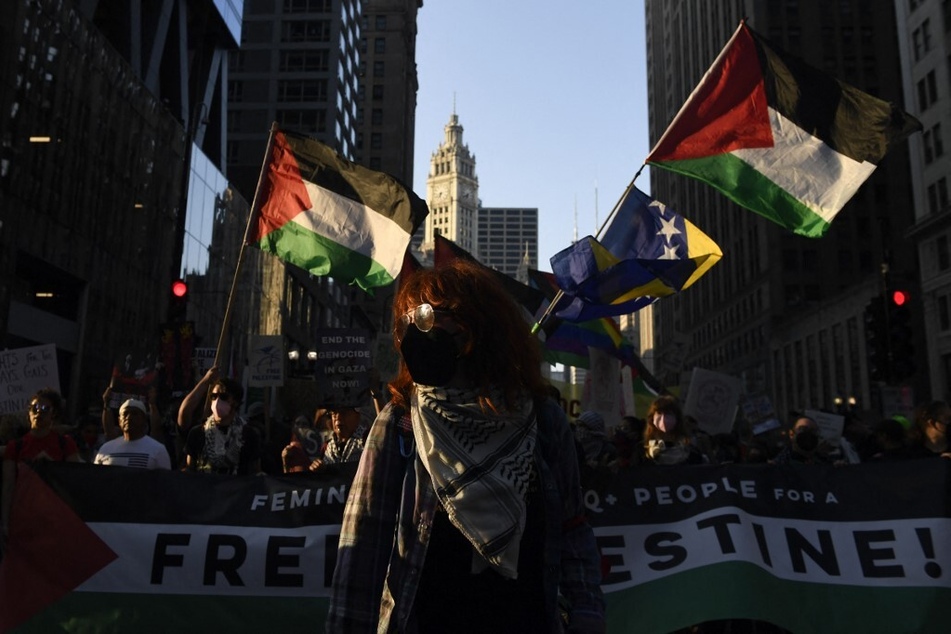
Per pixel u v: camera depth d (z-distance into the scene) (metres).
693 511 5.33
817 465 5.41
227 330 7.15
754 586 5.16
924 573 5.12
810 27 81.81
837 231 78.75
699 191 101.50
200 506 5.11
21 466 5.09
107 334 32.50
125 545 5.02
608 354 11.22
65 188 28.94
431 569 2.08
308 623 4.96
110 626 4.91
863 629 5.07
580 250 7.71
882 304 18.00
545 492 2.18
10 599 4.92
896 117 7.23
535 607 2.11
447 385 2.16
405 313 2.24
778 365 78.94
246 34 79.81
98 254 31.53
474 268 2.30
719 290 94.44
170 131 38.44
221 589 5.00
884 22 81.31
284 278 59.22
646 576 5.23
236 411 6.70
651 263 7.55
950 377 52.56
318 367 10.28
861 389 63.34
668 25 118.12
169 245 38.31
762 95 7.45
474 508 1.99
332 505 5.11
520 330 2.25
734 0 87.12
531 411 2.24
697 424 13.10
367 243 8.05
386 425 2.21
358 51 93.06
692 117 7.52
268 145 8.20
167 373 12.66
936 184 53.75
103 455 6.75
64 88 28.73
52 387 9.27
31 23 26.36
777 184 7.31
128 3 37.06
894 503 5.27
